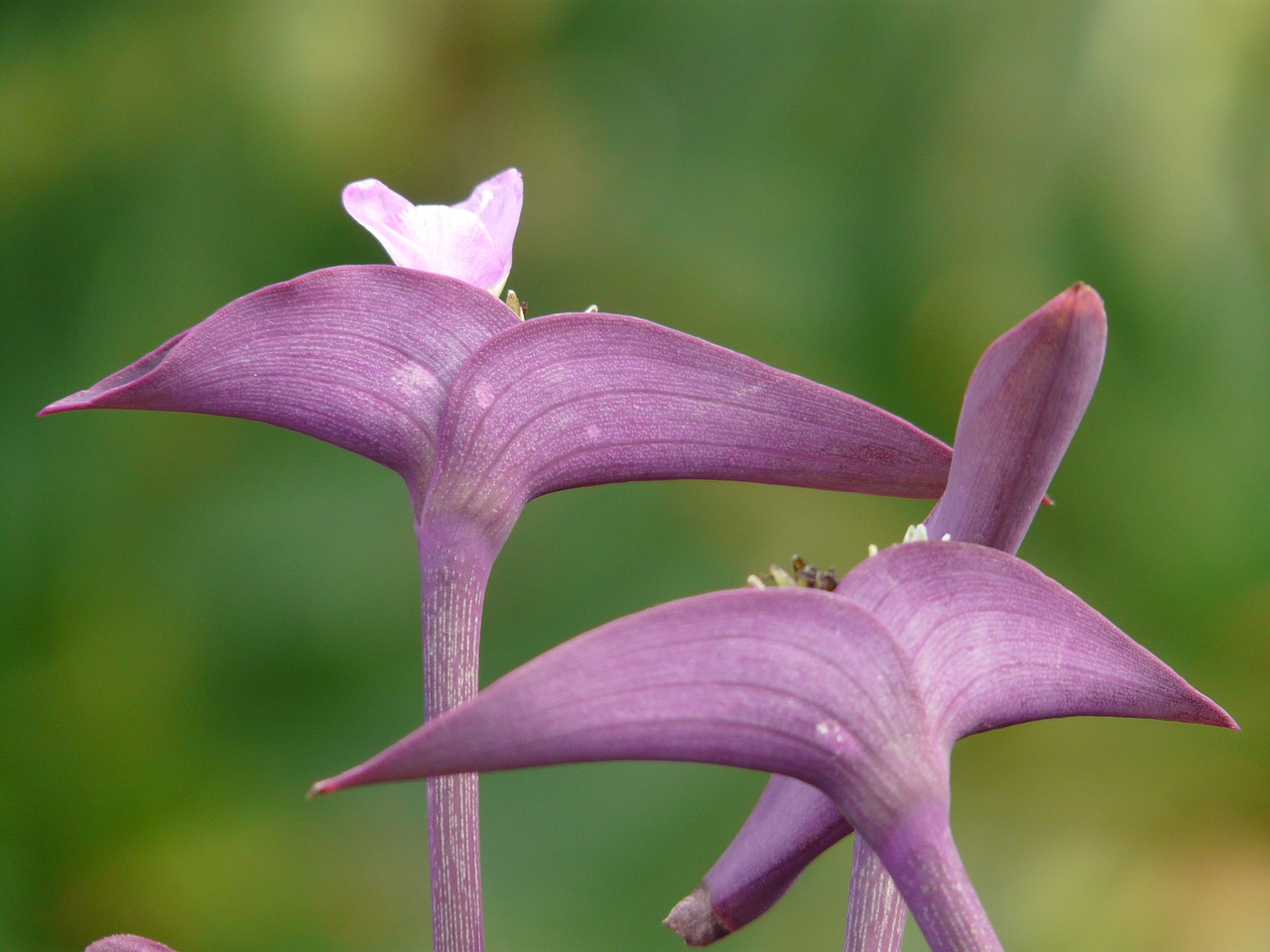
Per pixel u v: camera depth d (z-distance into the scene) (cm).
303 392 46
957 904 43
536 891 145
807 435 46
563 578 156
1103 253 142
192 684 155
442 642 46
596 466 46
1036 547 154
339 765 152
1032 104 144
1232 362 142
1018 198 145
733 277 158
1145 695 44
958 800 148
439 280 46
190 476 159
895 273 152
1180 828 146
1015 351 45
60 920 150
